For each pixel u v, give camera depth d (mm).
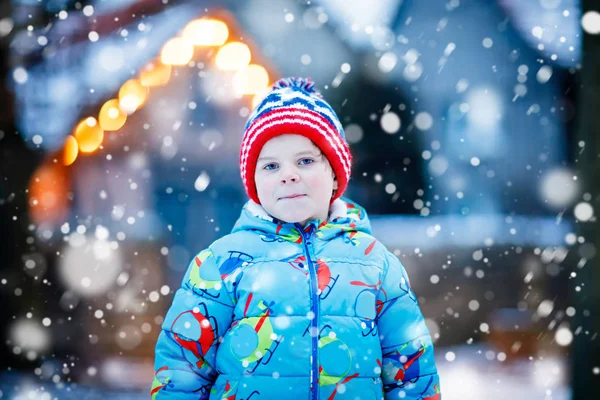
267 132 2479
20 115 7629
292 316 2307
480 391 5730
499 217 12539
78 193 10781
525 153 14922
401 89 15805
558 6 9305
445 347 7289
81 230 9180
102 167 11344
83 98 10273
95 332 7383
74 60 9727
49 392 5688
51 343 6926
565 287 8492
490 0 14953
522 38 14805
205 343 2336
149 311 8266
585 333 5215
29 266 7375
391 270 2484
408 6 15266
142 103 11797
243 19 14297
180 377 2322
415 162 16156
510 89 15047
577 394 5219
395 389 2438
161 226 10992
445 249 10117
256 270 2369
